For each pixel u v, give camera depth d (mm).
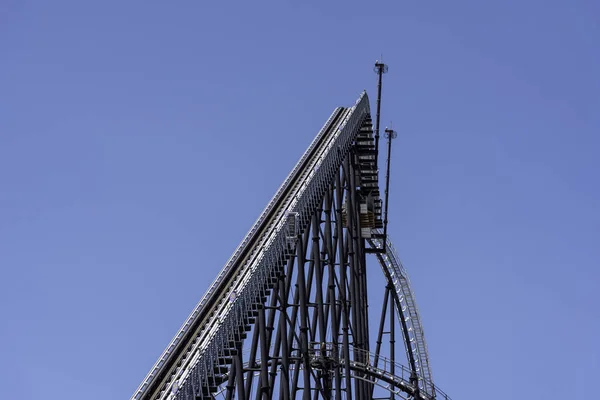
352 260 93812
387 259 109500
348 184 96000
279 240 71500
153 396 57781
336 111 106188
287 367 70250
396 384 89562
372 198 107312
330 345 84750
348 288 93438
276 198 85250
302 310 75375
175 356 62812
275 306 69812
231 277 71812
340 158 91438
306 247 79812
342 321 93125
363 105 104312
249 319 64750
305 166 92250
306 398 74375
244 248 76375
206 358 55875
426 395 90312
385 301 108125
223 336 58938
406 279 108938
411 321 107812
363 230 104312
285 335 70812
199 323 66688
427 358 105938
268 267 68312
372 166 106500
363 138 106438
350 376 83875
